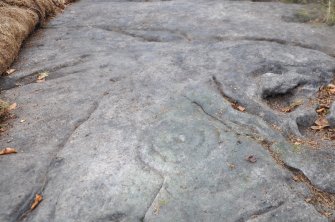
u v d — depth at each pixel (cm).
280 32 217
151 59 191
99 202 110
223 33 217
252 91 161
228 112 146
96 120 145
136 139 133
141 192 112
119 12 268
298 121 148
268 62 183
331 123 146
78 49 210
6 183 117
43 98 163
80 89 168
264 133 136
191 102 153
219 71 176
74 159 126
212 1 280
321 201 111
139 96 159
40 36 233
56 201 111
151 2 290
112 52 204
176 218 105
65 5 296
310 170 121
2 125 147
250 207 107
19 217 107
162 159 124
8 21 204
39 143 135
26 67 192
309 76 172
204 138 133
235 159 124
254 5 266
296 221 103
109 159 125
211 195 111
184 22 238
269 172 119
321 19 236
